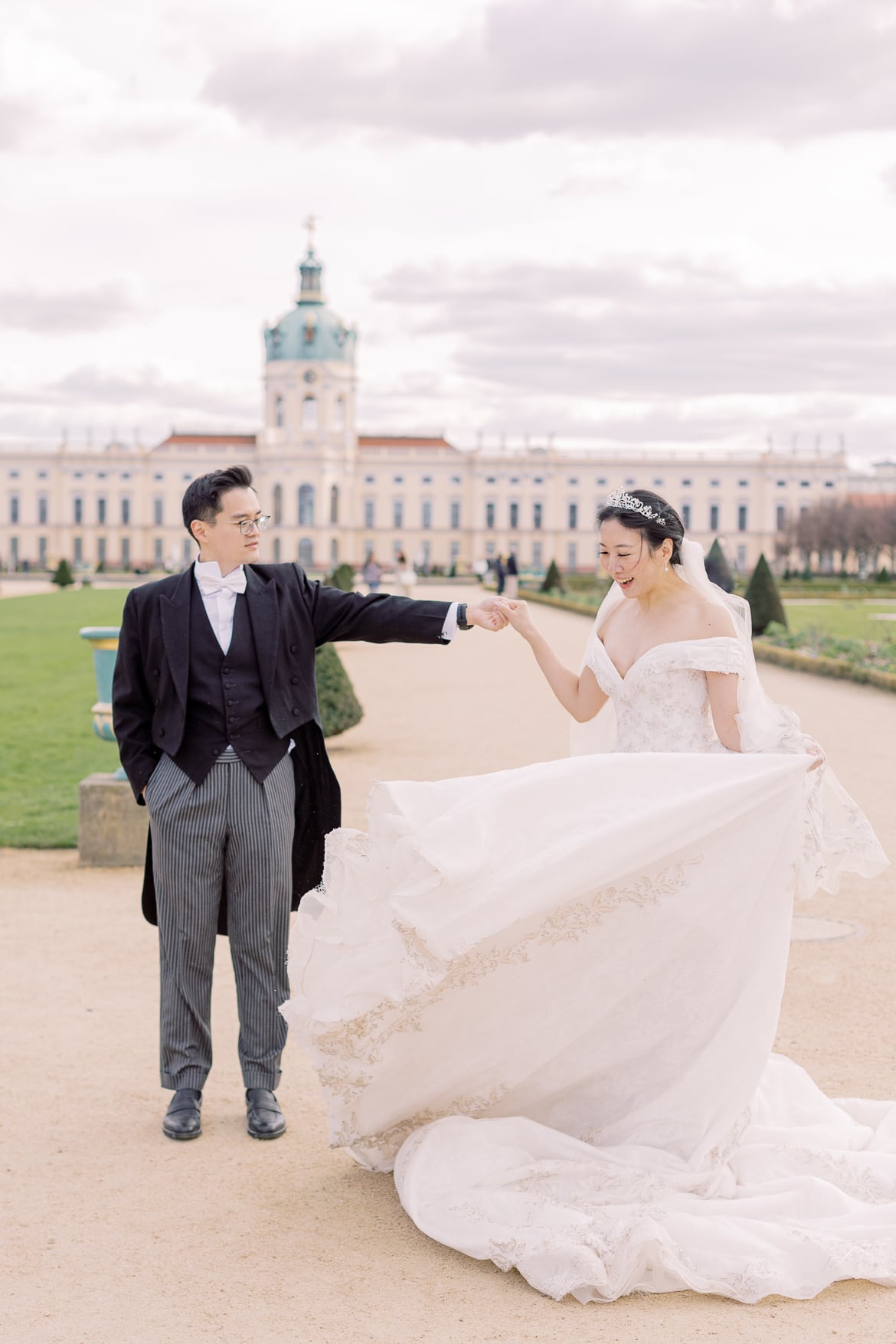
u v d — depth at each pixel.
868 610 41.38
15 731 14.11
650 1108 3.49
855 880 7.34
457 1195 3.24
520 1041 3.48
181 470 102.31
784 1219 3.24
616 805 3.45
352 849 3.48
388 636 4.15
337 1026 3.36
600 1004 3.48
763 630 27.52
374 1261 3.11
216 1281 3.00
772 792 3.46
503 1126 3.43
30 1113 4.07
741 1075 3.46
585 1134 3.54
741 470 104.38
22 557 103.31
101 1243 3.20
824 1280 2.99
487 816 3.37
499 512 103.69
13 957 5.87
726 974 3.48
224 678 3.95
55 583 66.25
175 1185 3.55
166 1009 4.01
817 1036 4.81
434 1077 3.49
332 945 3.42
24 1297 2.93
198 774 3.93
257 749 3.98
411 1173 3.36
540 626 31.59
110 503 102.44
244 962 4.04
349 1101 3.50
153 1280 3.01
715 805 3.41
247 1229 3.28
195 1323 2.81
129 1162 3.71
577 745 4.09
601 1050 3.52
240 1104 4.21
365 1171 3.67
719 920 3.46
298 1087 4.38
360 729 13.30
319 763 4.16
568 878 3.33
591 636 3.93
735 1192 3.36
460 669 20.33
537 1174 3.29
